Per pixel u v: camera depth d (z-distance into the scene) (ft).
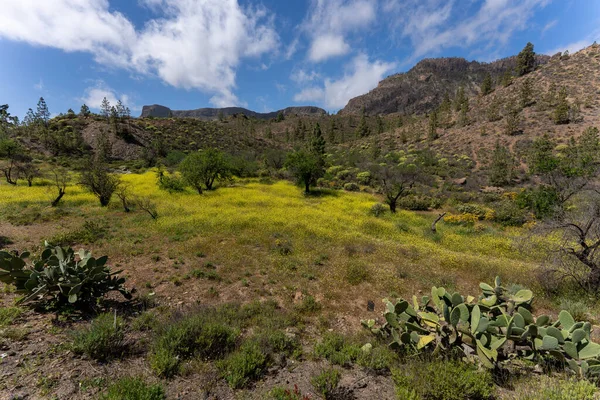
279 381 10.82
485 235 44.55
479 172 118.11
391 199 61.93
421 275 26.25
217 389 9.96
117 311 16.15
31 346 11.18
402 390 9.67
